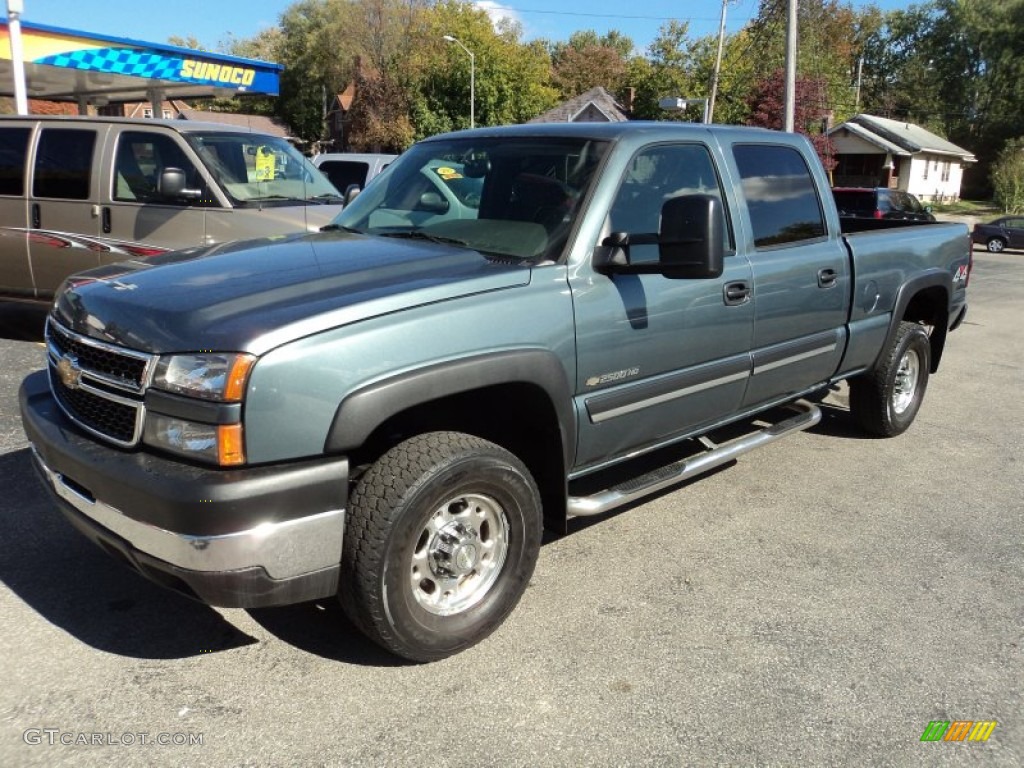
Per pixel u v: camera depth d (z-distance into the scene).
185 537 2.47
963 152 56.31
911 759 2.61
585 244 3.34
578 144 3.66
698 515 4.50
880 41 71.19
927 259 5.69
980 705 2.89
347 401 2.61
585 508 3.51
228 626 3.24
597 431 3.49
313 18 66.56
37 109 31.44
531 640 3.21
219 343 2.52
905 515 4.58
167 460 2.61
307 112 69.06
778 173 4.50
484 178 3.82
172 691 2.82
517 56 50.12
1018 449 5.85
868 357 5.33
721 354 4.04
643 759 2.56
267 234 6.73
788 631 3.33
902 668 3.09
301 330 2.57
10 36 11.68
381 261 3.19
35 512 4.16
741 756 2.59
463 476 2.87
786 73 19.64
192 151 6.94
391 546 2.73
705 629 3.33
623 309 3.43
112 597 3.41
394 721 2.71
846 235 5.10
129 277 3.16
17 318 8.66
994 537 4.31
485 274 3.07
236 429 2.48
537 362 3.10
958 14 64.81
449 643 2.98
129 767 2.46
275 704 2.77
